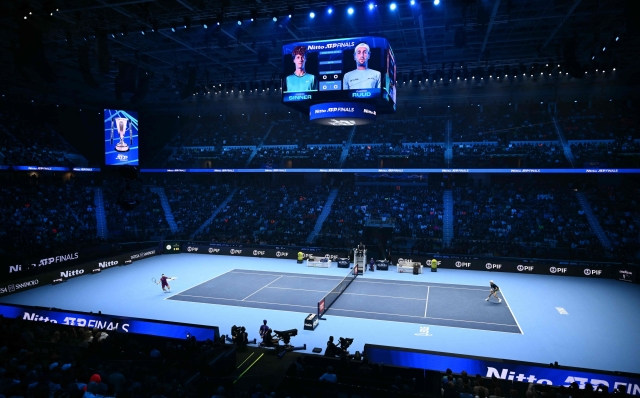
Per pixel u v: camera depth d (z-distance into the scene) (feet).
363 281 115.14
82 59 95.86
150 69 139.33
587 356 65.26
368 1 79.46
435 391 49.85
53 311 73.31
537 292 103.24
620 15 95.45
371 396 39.32
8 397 30.32
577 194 152.35
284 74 84.38
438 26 102.32
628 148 145.07
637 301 95.20
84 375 35.60
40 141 162.91
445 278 118.93
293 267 132.46
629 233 131.44
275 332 67.26
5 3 83.71
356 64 80.59
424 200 162.61
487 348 68.13
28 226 132.67
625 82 156.66
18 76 139.03
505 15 95.55
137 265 133.69
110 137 153.99
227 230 161.38
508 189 160.56
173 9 89.10
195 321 80.89
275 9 84.99
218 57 130.41
